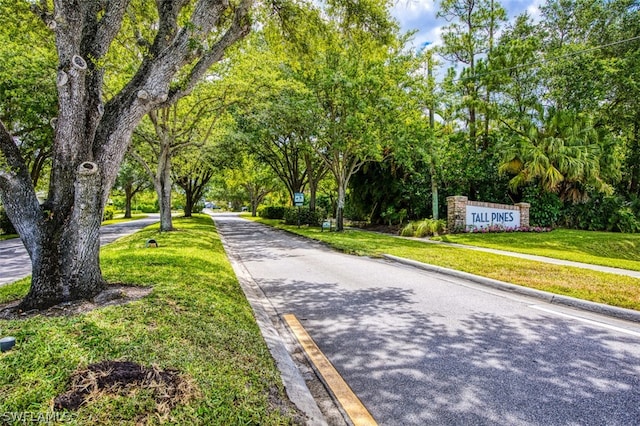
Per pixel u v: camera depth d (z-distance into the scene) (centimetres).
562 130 2075
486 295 687
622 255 1497
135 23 845
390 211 2436
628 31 2192
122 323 402
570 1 2373
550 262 1023
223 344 390
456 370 377
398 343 451
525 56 2059
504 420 289
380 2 883
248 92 1534
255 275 914
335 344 455
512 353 417
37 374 289
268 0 860
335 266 1027
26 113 1630
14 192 466
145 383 287
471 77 2020
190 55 536
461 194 2206
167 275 680
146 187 4372
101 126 512
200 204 7250
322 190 3881
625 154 2367
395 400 323
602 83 2084
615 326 509
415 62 1788
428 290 730
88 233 495
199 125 1823
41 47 1102
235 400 286
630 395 324
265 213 4144
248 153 2625
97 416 245
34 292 475
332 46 960
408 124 1817
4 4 612
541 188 2055
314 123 1919
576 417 292
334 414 307
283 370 372
